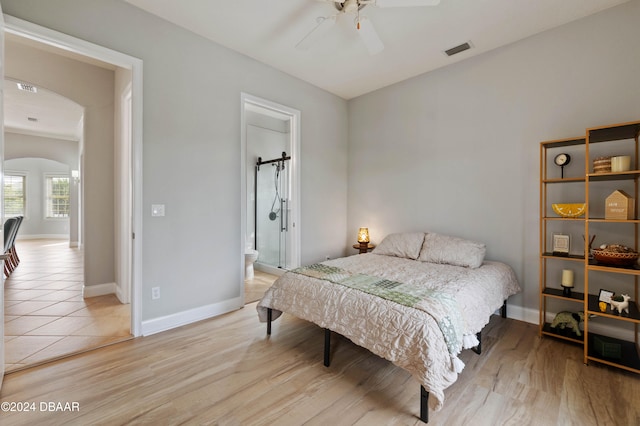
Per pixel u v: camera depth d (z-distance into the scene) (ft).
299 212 12.53
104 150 11.76
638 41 7.55
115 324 8.83
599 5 7.78
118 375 6.30
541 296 8.39
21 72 10.01
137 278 8.02
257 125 16.63
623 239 7.70
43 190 28.66
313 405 5.45
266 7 7.89
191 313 9.12
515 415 5.17
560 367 6.70
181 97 8.79
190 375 6.34
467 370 6.59
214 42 9.53
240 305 10.37
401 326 5.46
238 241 10.28
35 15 6.48
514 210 9.61
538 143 9.09
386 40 9.36
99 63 11.32
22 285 12.96
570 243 8.54
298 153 12.36
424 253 10.10
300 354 7.29
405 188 12.47
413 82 12.11
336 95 14.05
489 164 10.10
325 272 8.18
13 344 7.56
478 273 8.22
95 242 11.53
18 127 21.40
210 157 9.48
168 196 8.56
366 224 13.96
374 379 6.28
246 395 5.71
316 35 7.43
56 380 6.09
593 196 8.13
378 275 8.00
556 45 8.73
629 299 6.84
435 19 8.30
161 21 8.36
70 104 16.10
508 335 8.38
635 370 6.24
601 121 8.07
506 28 8.77
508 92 9.65
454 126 10.94
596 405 5.42
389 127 12.99
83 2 7.09
